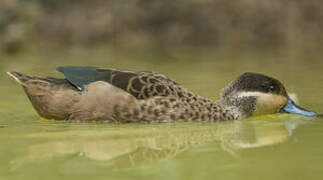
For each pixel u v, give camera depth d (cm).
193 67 2314
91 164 1007
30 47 3034
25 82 1393
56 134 1253
